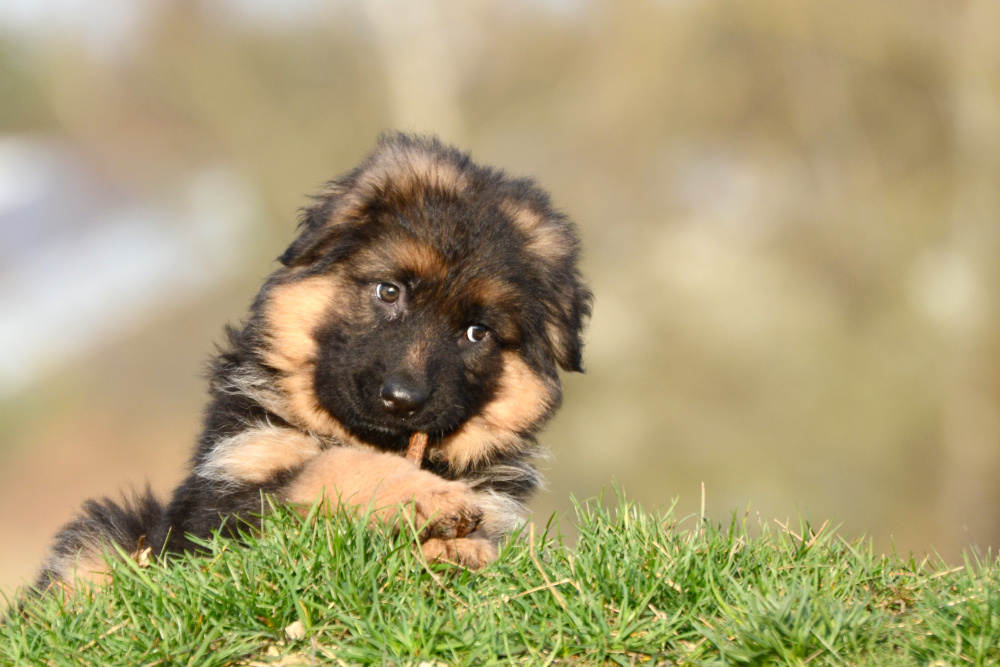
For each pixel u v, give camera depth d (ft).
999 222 59.36
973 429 57.21
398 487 12.14
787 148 64.44
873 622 10.32
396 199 14.84
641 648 10.05
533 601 10.71
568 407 57.26
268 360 14.47
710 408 57.47
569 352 15.83
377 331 14.16
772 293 59.62
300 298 14.53
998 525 56.49
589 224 63.10
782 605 10.10
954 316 58.75
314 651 10.09
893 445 57.16
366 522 11.24
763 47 63.77
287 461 13.52
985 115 60.44
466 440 15.06
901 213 61.93
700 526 12.77
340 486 12.34
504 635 9.94
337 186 15.52
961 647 9.91
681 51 64.64
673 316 58.54
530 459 15.84
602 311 59.16
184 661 10.00
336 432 14.42
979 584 11.51
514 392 15.28
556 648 9.84
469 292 14.48
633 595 10.84
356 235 14.69
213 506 13.15
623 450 56.13
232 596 10.59
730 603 10.83
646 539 12.09
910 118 62.95
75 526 15.34
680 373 57.62
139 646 10.26
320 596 10.62
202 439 14.71
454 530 11.91
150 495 16.11
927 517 56.49
